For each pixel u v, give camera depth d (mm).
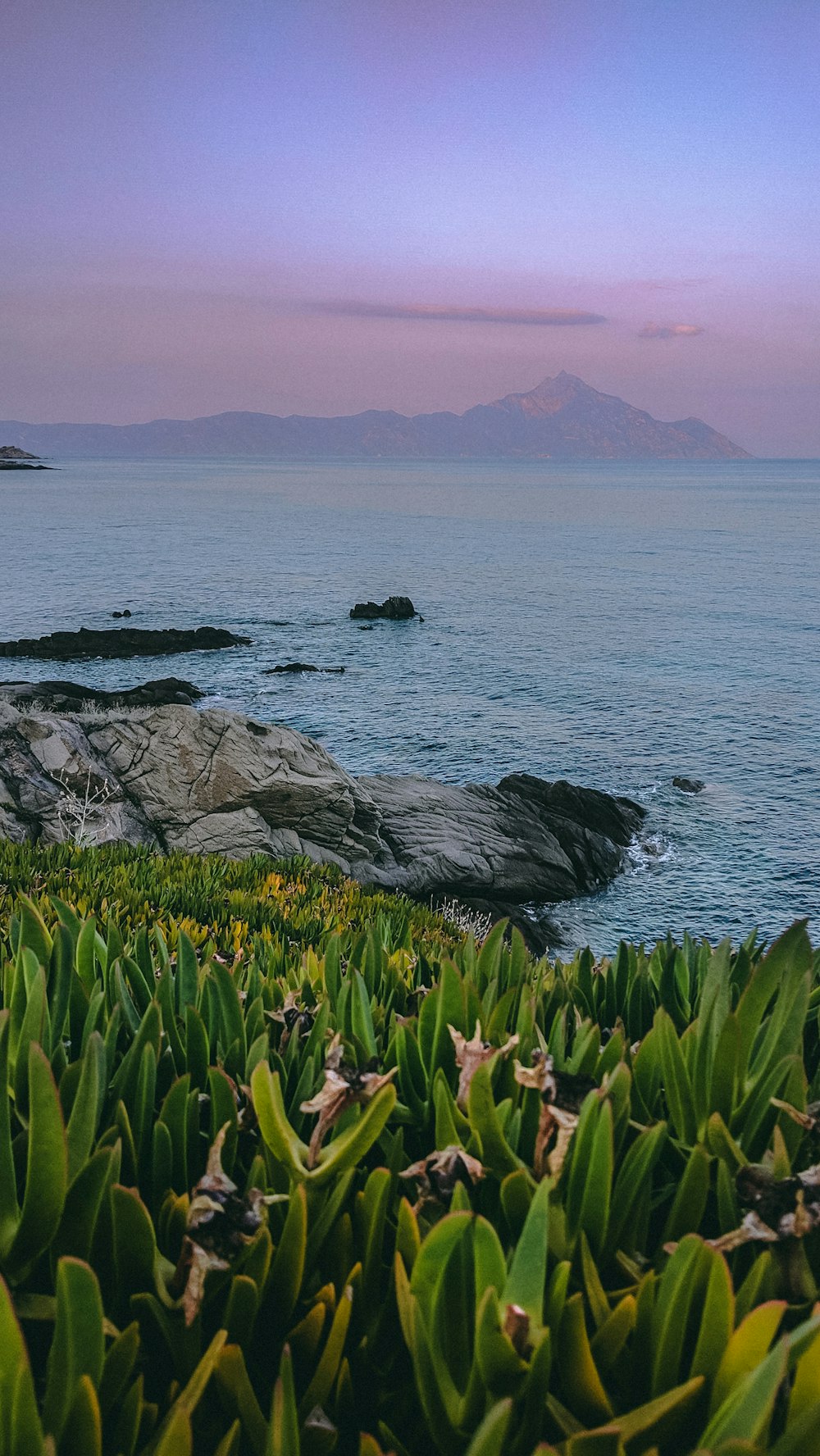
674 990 2943
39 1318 1588
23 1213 1644
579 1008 2986
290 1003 2670
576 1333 1446
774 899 27719
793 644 64688
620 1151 1941
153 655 61656
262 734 21906
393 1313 1713
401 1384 1658
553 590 88812
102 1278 1707
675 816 33906
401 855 24844
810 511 199625
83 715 21062
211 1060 2498
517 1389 1409
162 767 20641
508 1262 1716
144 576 93750
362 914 9672
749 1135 2059
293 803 21562
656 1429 1371
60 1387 1345
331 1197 1765
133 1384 1502
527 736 43688
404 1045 2328
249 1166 2109
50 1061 2205
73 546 118188
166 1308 1619
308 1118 2180
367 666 58594
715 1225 1934
